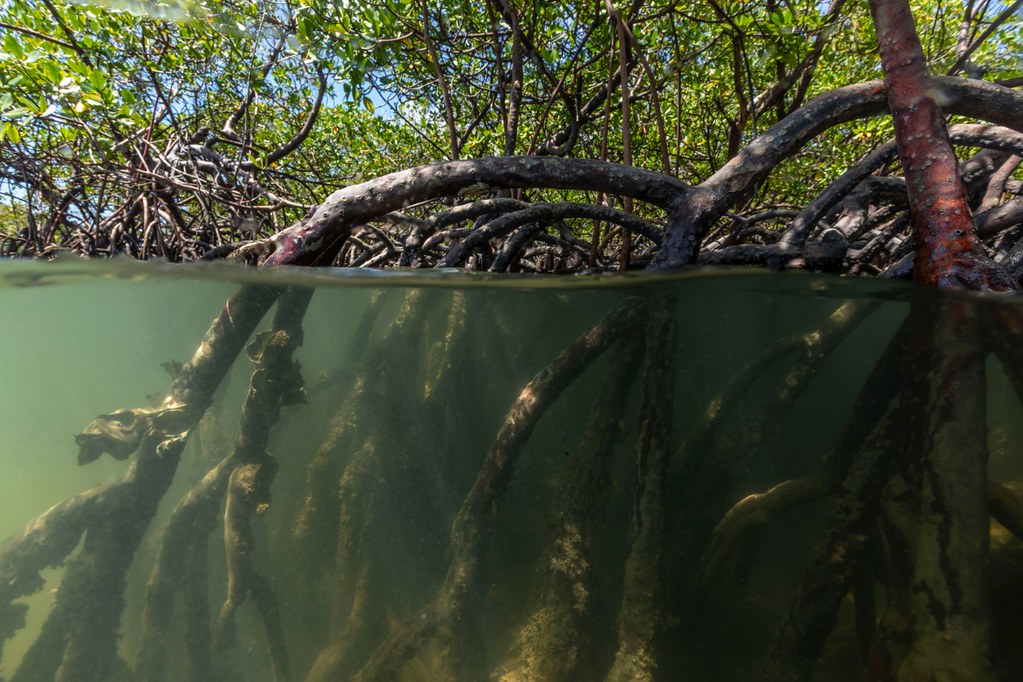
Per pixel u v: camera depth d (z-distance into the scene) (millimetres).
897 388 726
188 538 794
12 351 1055
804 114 785
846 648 744
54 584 689
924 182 647
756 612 756
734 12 1174
